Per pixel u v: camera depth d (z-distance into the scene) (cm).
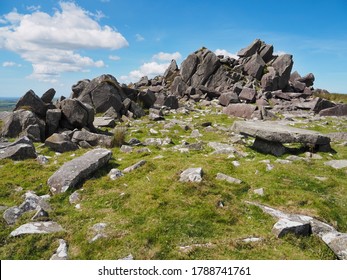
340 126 3088
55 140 2017
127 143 2183
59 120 2484
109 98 3441
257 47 6919
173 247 901
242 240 939
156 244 915
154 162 1590
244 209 1140
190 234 966
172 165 1506
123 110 3506
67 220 1070
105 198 1220
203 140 2308
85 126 2525
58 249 901
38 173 1493
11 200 1238
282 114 3966
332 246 906
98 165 1480
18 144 1795
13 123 2306
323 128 2947
